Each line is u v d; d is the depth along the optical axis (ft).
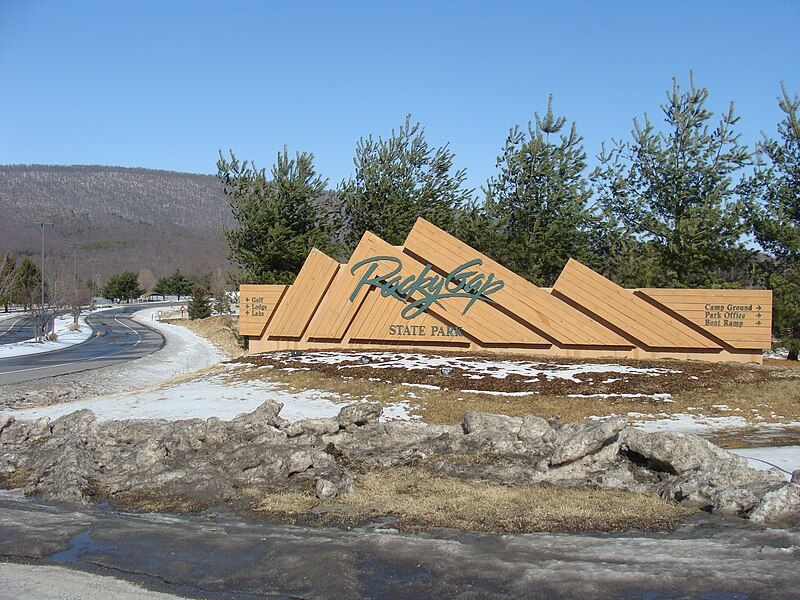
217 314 294.87
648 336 81.05
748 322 79.61
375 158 127.75
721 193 104.58
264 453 38.99
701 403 61.87
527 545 26.48
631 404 61.41
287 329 89.15
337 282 87.86
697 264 105.91
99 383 85.92
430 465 38.58
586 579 22.98
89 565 25.16
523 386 66.54
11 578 23.91
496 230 118.73
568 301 82.64
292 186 120.57
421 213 123.13
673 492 32.73
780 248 101.45
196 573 24.25
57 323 246.88
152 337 186.29
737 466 32.99
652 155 110.42
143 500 33.73
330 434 43.96
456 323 84.53
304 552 25.98
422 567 24.38
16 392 73.92
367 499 32.81
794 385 67.10
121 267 579.89
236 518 30.83
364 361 77.10
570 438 36.99
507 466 37.68
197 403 64.28
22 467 40.57
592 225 115.85
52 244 634.43
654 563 24.35
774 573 23.24
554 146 118.32
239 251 121.49
